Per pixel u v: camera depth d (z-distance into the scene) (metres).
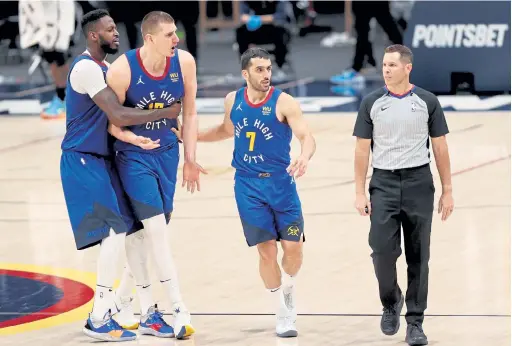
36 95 48.44
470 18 43.38
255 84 15.98
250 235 16.47
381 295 16.17
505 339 16.17
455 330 16.67
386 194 15.73
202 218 25.03
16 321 17.69
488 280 19.41
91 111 16.38
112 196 16.45
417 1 43.81
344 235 23.03
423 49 43.91
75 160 16.45
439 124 15.64
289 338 16.55
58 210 26.34
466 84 45.06
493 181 28.06
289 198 16.33
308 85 48.94
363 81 49.66
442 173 15.90
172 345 16.36
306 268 20.55
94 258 21.81
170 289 16.78
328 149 33.53
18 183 29.69
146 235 16.78
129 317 17.34
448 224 23.66
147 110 16.20
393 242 15.75
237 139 16.42
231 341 16.47
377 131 15.70
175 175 17.09
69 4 39.50
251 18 48.78
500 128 36.09
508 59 43.34
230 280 19.89
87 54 16.47
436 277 19.69
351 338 16.45
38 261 21.66
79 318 17.80
